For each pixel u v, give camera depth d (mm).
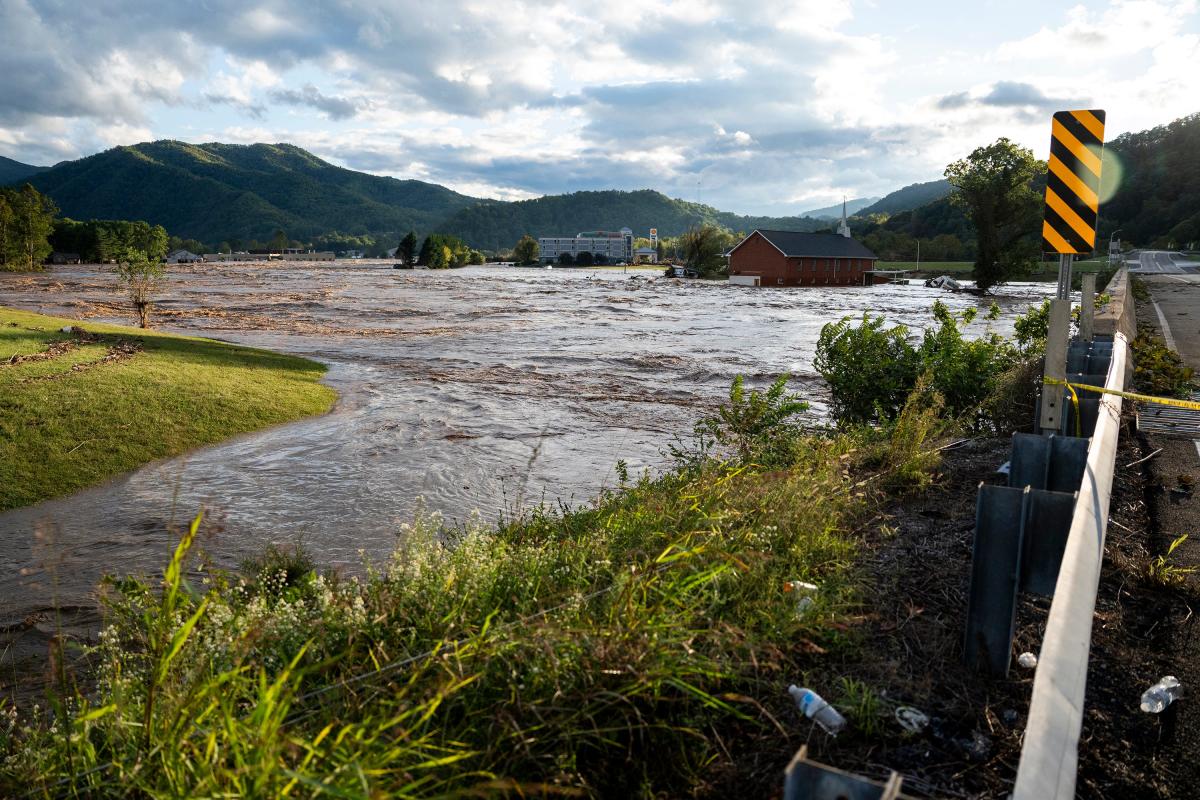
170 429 12352
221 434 12578
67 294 47219
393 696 2549
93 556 7418
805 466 6340
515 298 52906
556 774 2354
